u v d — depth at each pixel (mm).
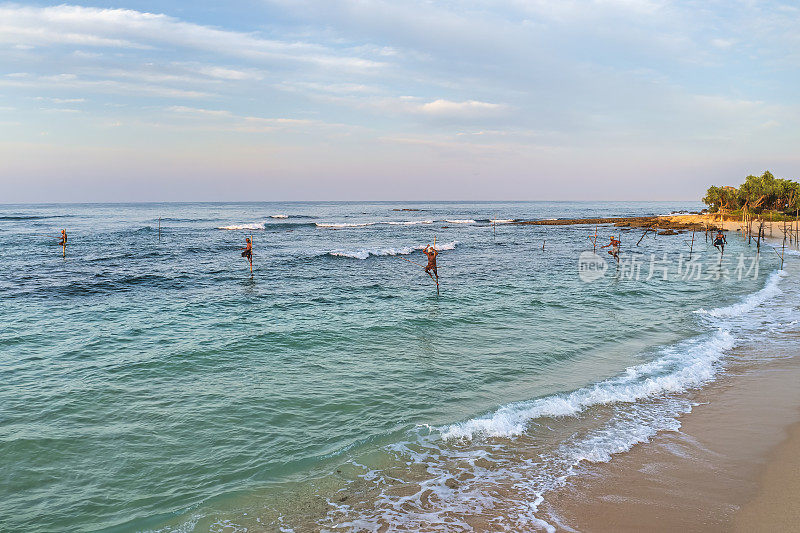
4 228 61656
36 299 20016
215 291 22641
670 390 10336
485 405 9680
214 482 6969
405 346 13836
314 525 5945
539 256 40031
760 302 19484
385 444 8070
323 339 14492
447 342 14250
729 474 6949
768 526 5727
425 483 6891
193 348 13359
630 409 9383
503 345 13930
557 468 7230
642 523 5855
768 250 42031
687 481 6793
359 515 6137
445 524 5914
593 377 11242
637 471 7098
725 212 81438
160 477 7094
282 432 8516
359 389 10531
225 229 68125
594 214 134125
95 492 6707
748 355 12594
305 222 89688
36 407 9336
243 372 11578
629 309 18906
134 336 14570
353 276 28031
